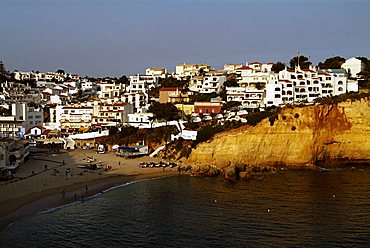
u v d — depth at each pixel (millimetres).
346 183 85188
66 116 148125
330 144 106062
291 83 138375
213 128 107688
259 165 101562
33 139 131000
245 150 103562
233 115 120062
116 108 146125
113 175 91875
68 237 55156
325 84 143000
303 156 103375
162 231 57656
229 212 65750
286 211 66000
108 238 55125
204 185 84688
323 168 103438
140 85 190500
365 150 105875
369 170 100312
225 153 103812
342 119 105812
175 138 113000
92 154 116062
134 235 56312
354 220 61469
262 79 162875
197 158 105062
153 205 69875
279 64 179625
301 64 179125
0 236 54625
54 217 62750
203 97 156000
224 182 87438
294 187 81938
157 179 90500
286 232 56875
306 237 55031
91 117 146875
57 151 119938
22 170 91375
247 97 146500
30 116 145875
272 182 86875
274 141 103750
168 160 108188
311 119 104312
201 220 62125
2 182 79750
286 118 104125
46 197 72312
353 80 149250
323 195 75438
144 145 117562
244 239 54562
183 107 143375
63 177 86500
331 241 53688
